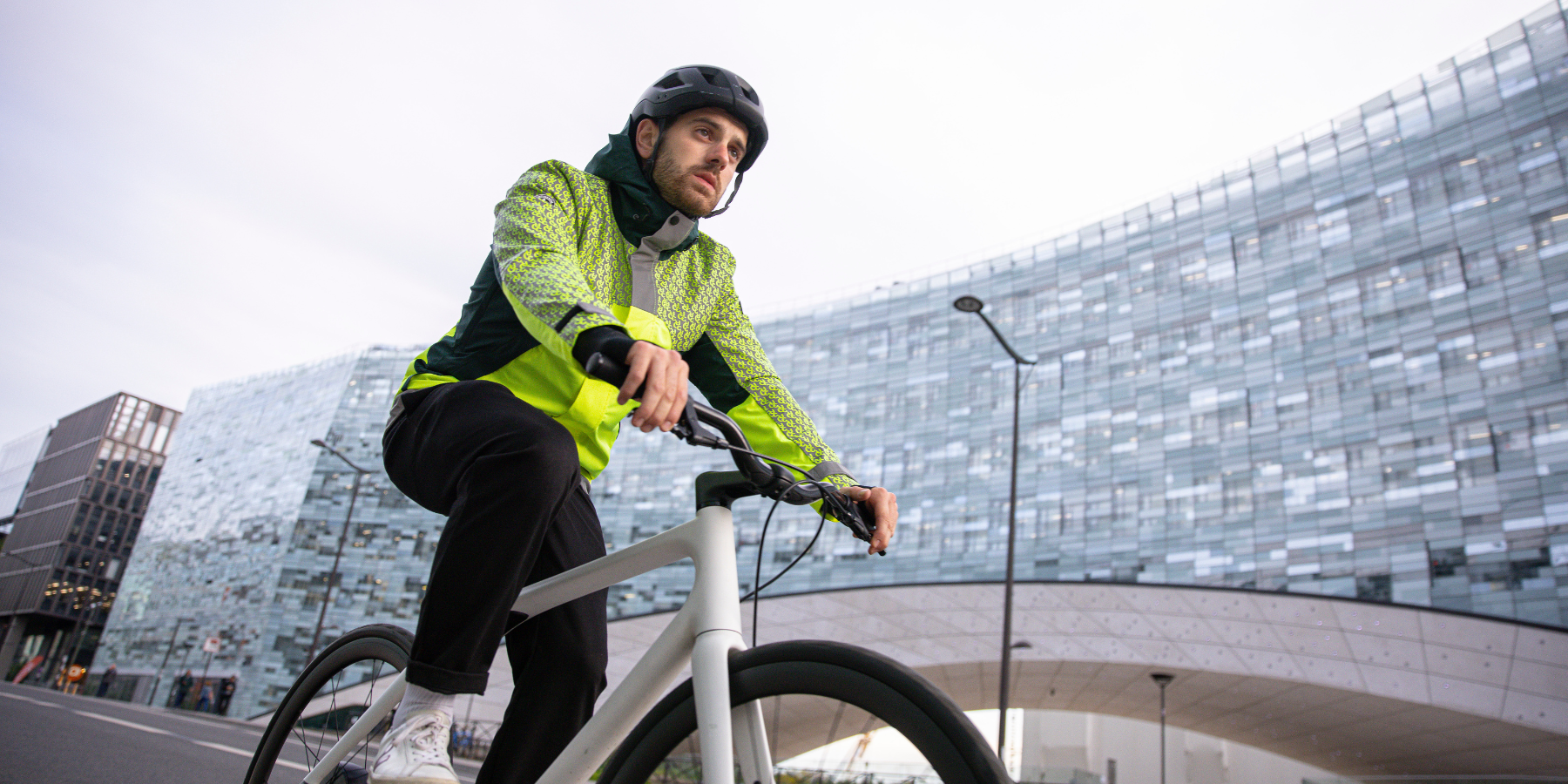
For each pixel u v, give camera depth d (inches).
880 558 1854.1
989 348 2020.2
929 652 1169.4
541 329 43.9
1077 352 1907.0
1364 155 1690.5
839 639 1203.9
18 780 145.5
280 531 2465.6
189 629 2544.3
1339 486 1491.1
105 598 3531.0
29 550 3654.0
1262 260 1747.0
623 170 58.9
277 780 83.4
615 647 1056.8
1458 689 914.1
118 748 219.1
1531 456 1328.7
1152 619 1088.2
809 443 62.1
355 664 76.6
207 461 3006.9
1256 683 1049.5
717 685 41.1
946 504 1888.5
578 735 47.3
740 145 61.1
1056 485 1787.6
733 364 67.0
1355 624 984.9
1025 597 1160.2
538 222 52.4
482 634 45.4
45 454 4072.3
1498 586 1282.0
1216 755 2151.8
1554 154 1471.5
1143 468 1710.1
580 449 60.5
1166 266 1871.3
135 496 3720.5
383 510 2423.7
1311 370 1603.1
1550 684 872.9
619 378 38.9
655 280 61.9
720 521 47.1
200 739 315.6
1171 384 1755.7
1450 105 1612.9
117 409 3747.5
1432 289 1524.4
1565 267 1398.9
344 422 2571.4
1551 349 1369.3
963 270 2165.4
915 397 2066.9
